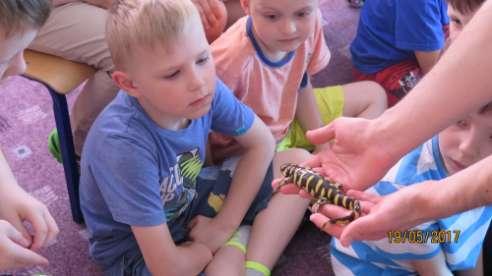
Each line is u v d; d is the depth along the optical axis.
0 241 0.86
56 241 1.32
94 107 1.32
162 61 0.97
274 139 1.32
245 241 1.24
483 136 0.95
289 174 1.05
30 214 0.92
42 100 1.63
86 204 1.17
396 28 1.57
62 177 1.44
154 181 1.06
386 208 0.81
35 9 0.78
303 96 1.44
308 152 1.40
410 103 0.88
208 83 1.02
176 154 1.10
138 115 1.04
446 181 0.76
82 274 1.27
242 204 1.23
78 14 1.21
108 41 1.02
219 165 1.36
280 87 1.34
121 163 1.02
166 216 1.19
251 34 1.22
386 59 1.65
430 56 1.58
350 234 0.86
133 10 0.98
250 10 1.20
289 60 1.30
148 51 0.96
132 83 1.02
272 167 1.31
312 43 1.34
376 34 1.64
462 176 0.74
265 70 1.27
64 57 1.20
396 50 1.63
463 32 0.84
